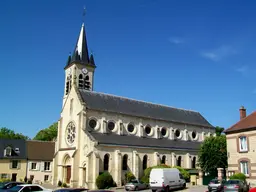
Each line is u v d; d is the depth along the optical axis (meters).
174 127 69.31
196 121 76.38
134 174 54.56
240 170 41.81
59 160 58.78
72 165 53.34
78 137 54.88
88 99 59.34
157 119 66.25
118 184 51.81
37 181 70.19
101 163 51.25
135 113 64.25
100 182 48.94
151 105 70.69
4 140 71.81
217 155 53.22
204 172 54.53
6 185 35.44
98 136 54.94
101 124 57.66
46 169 72.31
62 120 61.34
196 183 51.38
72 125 58.16
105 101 62.03
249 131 41.59
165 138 66.69
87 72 76.19
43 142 76.25
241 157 41.94
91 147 51.56
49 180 71.88
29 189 27.66
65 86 75.62
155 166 54.69
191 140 71.81
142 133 62.56
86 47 78.31
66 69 77.25
